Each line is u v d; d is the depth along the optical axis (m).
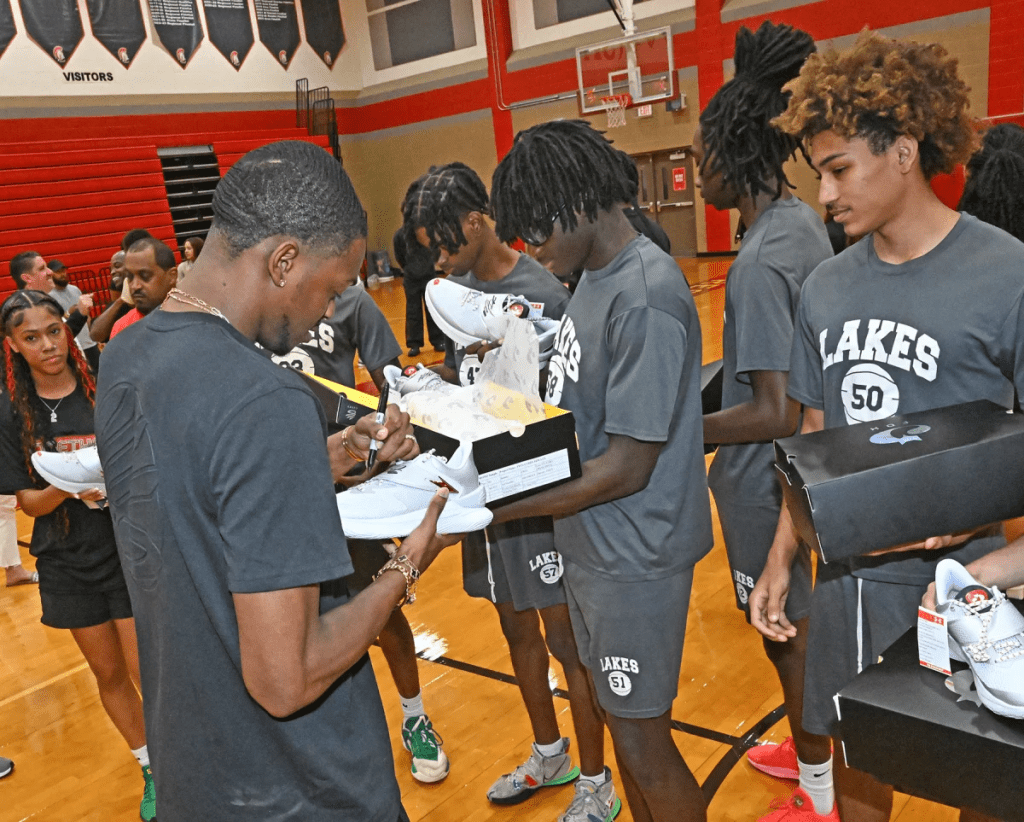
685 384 1.28
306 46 13.50
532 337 1.35
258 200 0.83
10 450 1.92
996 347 1.05
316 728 0.92
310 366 2.29
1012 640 0.88
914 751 0.93
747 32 1.63
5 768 2.23
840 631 1.29
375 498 1.01
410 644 1.98
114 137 11.53
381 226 14.98
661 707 1.34
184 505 0.82
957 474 1.00
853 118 1.03
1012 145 1.85
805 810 1.70
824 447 1.09
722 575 2.96
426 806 1.93
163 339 0.85
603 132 1.27
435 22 13.12
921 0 9.10
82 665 2.83
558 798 1.91
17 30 10.63
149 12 11.71
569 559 1.39
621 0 10.91
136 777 2.19
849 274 1.20
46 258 10.48
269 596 0.78
